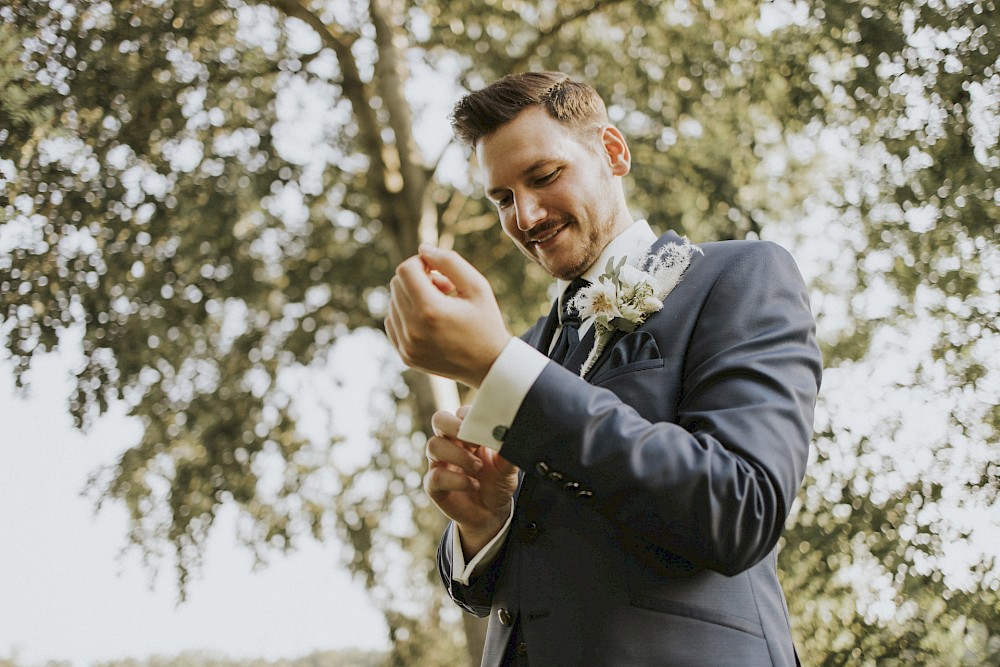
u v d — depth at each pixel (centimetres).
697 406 132
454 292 121
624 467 115
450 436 145
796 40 566
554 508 141
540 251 174
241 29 645
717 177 667
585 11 728
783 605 144
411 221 775
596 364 152
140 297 651
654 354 145
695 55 683
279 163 684
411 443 876
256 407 818
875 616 432
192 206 636
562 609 134
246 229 745
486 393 119
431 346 118
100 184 584
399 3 752
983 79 450
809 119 558
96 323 612
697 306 148
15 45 509
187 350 747
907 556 420
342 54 735
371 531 825
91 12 570
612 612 130
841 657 431
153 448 774
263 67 659
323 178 783
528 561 141
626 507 117
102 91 569
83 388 629
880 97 496
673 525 115
